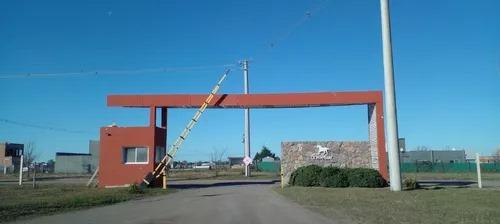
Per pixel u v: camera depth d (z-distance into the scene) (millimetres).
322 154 39312
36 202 22672
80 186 39156
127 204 23141
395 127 30406
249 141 62250
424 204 20938
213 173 79500
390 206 20328
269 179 54875
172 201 24891
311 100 37469
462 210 18266
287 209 20000
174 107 39438
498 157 96938
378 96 37125
